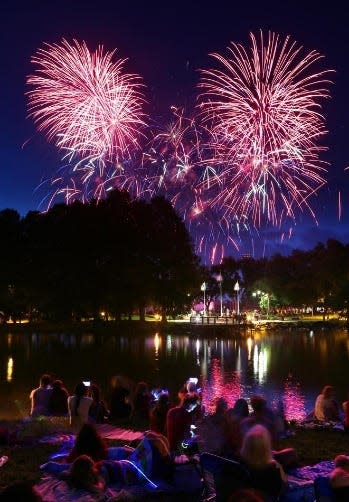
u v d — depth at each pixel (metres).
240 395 25.50
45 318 86.75
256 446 7.48
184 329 74.62
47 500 8.61
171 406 12.90
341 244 105.00
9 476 9.85
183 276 82.81
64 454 10.95
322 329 84.25
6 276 77.75
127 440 13.04
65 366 36.84
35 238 79.62
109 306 78.50
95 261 77.19
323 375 32.56
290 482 9.04
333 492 7.10
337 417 15.89
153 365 37.81
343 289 99.31
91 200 78.88
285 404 23.12
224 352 47.72
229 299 142.25
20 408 21.67
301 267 119.31
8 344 53.41
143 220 80.12
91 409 15.31
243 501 4.95
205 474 7.94
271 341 62.38
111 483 9.31
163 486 9.13
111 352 46.31
